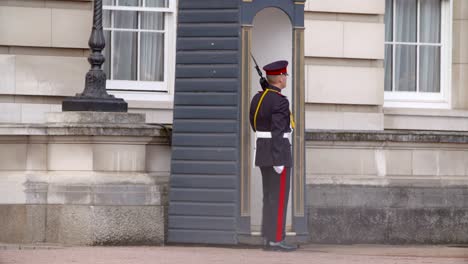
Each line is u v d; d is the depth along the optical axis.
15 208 52.28
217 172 52.00
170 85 60.75
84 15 58.56
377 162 60.25
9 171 52.91
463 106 65.06
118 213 51.66
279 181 50.94
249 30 52.19
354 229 59.53
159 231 52.31
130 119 53.16
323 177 59.41
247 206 51.94
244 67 52.03
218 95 52.16
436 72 65.56
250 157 52.06
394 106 64.50
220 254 48.56
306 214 53.00
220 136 52.03
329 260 47.31
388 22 65.19
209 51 52.31
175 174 52.31
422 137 60.47
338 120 62.09
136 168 52.50
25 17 57.91
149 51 60.84
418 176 60.66
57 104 58.28
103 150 52.16
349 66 62.47
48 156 52.84
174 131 52.41
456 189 60.78
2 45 57.72
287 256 48.59
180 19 52.66
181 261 44.81
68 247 50.59
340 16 62.41
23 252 48.00
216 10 52.28
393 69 64.94
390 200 59.97
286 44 54.59
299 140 52.84
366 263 46.22
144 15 60.91
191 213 52.12
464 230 60.72
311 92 61.81
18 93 57.69
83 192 51.69
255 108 51.06
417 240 60.12
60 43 58.19
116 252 48.28
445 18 65.62
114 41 60.56
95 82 53.16
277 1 52.62
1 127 52.72
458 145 60.97
